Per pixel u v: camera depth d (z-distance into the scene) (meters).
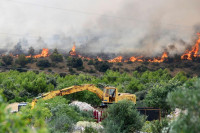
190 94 26.14
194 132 25.27
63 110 93.50
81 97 160.75
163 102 124.88
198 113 25.41
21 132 17.86
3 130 17.97
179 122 26.66
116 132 67.69
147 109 114.75
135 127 73.12
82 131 72.88
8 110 18.98
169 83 130.75
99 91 137.38
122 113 73.19
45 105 102.88
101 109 133.25
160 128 68.88
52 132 65.12
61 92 125.69
